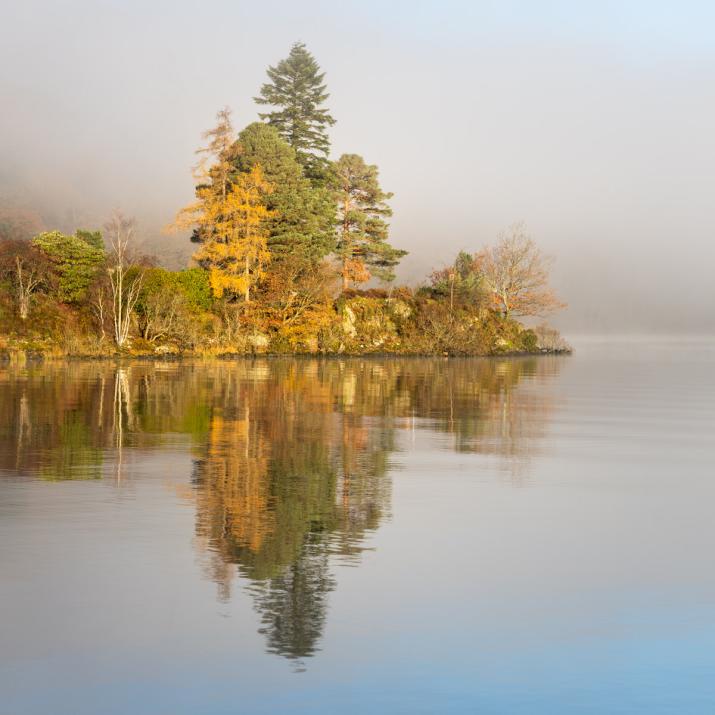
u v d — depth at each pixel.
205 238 76.00
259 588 10.18
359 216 90.44
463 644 8.70
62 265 67.50
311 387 40.81
